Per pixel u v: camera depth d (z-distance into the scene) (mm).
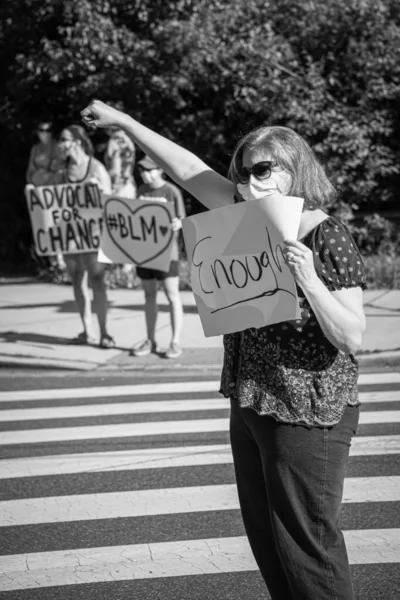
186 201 17016
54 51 15336
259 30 15422
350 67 15852
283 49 15461
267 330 3209
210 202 3686
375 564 4652
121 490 5922
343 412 3193
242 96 15375
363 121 15734
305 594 3141
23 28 16031
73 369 9719
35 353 10203
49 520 5414
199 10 15867
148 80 15695
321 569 3139
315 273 3043
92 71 15570
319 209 3322
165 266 9422
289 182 3287
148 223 9398
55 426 7543
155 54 15414
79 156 10328
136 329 11234
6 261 17484
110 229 9570
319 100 15398
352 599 3182
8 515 5512
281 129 3342
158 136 3834
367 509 5445
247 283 3240
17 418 7836
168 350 9852
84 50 15227
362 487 5828
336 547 3184
